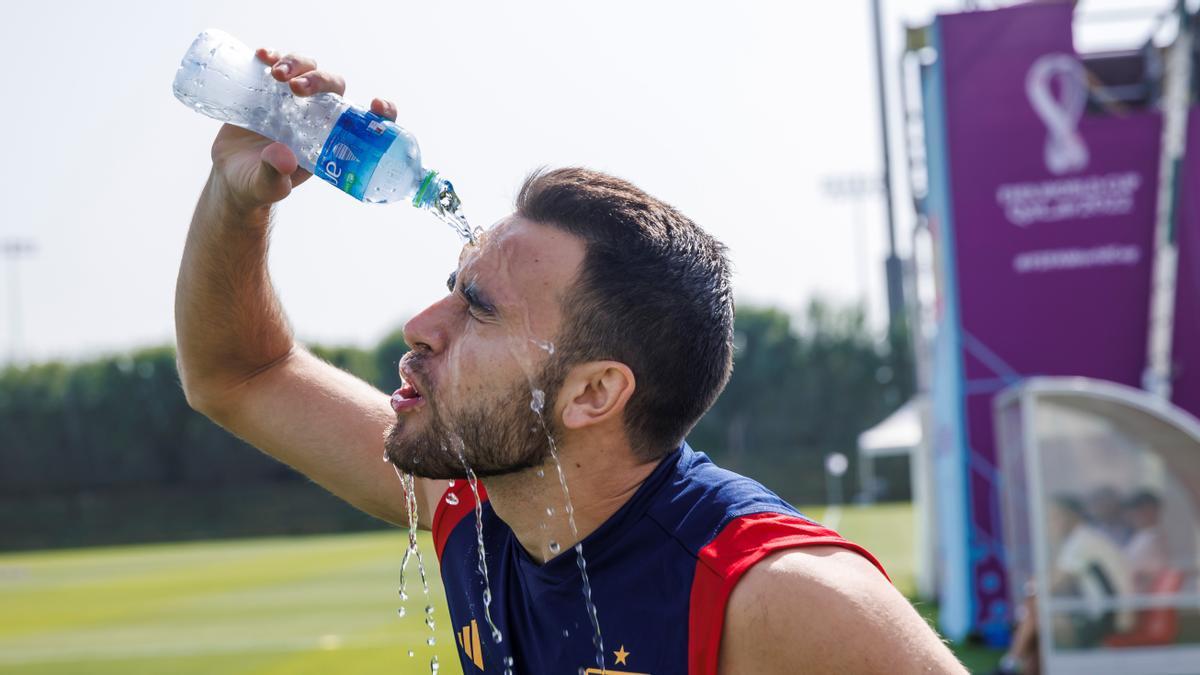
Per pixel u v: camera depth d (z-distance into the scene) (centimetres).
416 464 185
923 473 1231
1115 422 705
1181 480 698
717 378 188
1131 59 1031
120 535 4756
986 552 948
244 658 1040
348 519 4706
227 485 4947
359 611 1432
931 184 1033
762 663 155
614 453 181
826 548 160
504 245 181
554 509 183
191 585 2077
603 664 172
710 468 183
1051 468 711
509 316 178
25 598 1997
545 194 183
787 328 5250
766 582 155
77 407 4972
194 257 220
